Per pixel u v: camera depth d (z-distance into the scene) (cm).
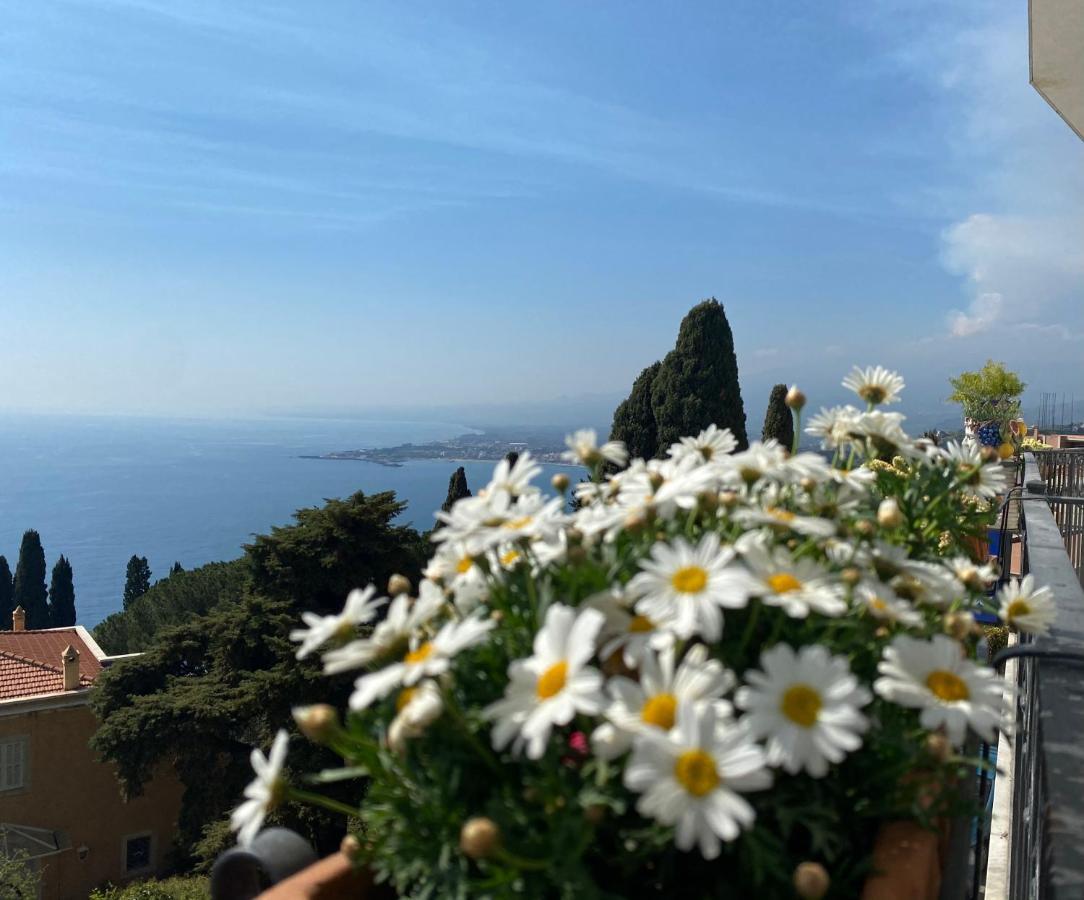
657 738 87
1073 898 73
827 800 107
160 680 2011
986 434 1025
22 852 2000
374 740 114
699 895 104
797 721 92
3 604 4956
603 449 159
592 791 95
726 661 112
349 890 122
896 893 99
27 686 2225
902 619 116
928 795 113
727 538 126
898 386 170
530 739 100
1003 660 138
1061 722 108
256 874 137
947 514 162
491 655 114
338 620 121
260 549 1912
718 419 2292
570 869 91
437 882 100
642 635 107
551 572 131
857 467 182
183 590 3153
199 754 1802
